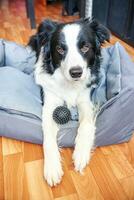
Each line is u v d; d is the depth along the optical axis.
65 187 1.12
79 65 1.22
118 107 1.24
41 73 1.48
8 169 1.21
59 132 1.30
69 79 1.27
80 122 1.31
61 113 1.35
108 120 1.26
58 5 4.21
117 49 1.68
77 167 1.17
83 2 3.21
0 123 1.33
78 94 1.46
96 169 1.21
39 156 1.29
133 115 1.28
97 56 1.45
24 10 4.04
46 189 1.11
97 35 1.41
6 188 1.12
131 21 2.70
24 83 1.52
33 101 1.41
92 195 1.09
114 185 1.14
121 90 1.24
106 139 1.32
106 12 3.10
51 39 1.36
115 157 1.29
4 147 1.35
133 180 1.16
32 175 1.18
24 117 1.30
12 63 1.83
